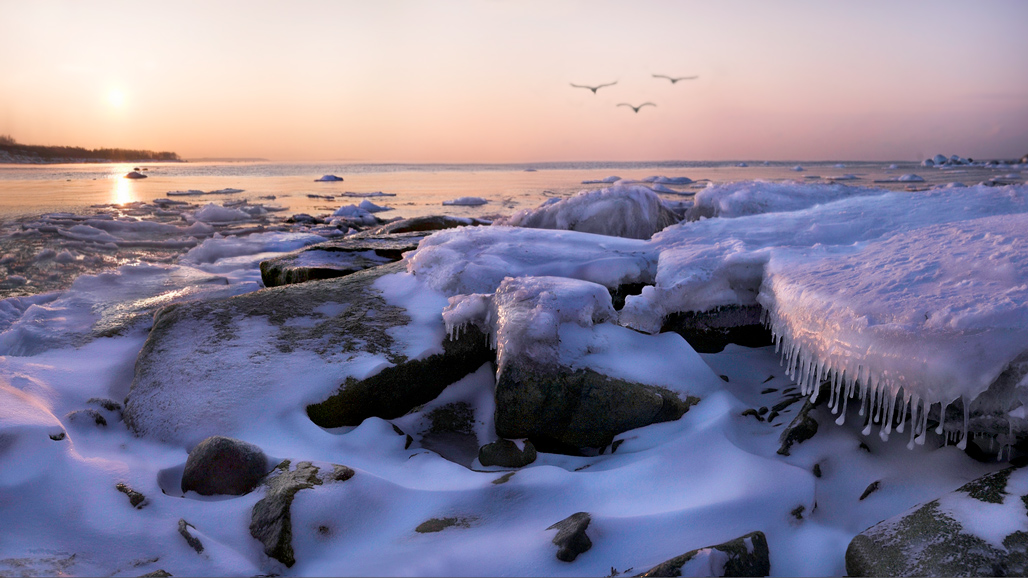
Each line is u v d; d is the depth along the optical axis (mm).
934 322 2600
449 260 4559
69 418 3088
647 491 2619
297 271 5633
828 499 2586
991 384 2539
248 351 3619
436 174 50781
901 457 2736
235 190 26797
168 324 3902
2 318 5418
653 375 3494
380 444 3123
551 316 3471
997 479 2314
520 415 3230
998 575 1916
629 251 4895
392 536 2355
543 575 2098
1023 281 2770
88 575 2066
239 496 2564
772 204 6895
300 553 2246
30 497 2438
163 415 3180
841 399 3186
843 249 3982
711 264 4211
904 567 2029
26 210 16453
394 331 3854
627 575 2082
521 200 20953
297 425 3109
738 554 2080
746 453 2760
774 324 3668
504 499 2555
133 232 12359
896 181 29500
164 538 2270
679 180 34031
